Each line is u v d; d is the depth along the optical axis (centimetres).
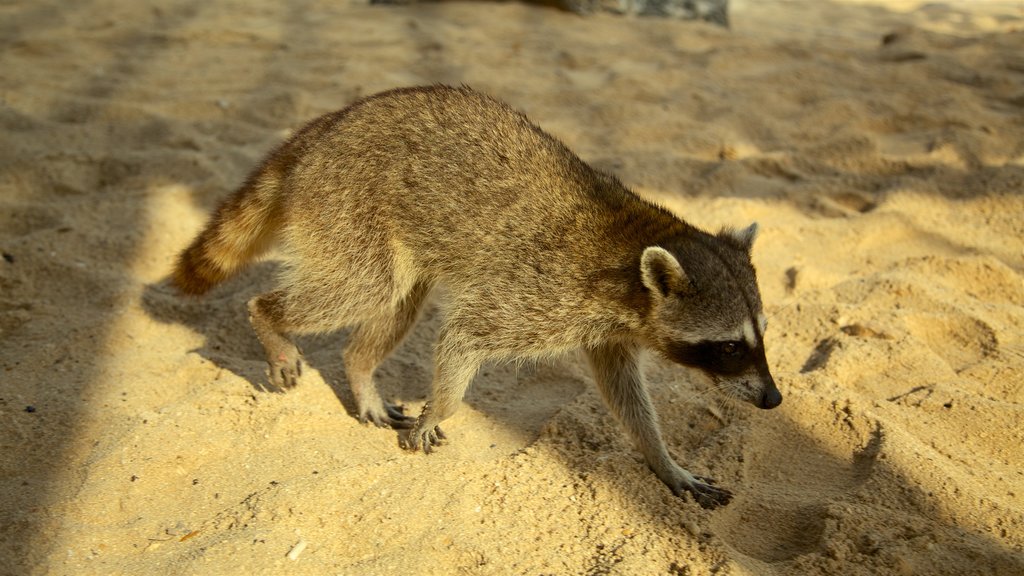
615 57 316
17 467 163
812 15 459
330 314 173
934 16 448
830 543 156
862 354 182
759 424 172
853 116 253
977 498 161
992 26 414
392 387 182
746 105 266
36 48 288
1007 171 223
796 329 190
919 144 239
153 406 173
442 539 158
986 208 216
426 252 172
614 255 168
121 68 278
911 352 183
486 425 175
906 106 259
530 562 157
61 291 190
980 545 157
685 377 182
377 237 171
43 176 213
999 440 170
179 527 158
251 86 269
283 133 238
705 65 307
